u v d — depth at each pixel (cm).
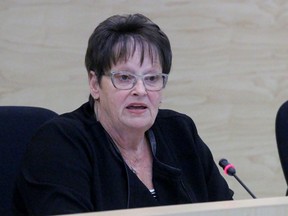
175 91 643
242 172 677
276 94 672
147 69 311
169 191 330
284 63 670
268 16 657
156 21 628
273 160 683
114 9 614
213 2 640
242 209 185
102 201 301
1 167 368
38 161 302
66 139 308
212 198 357
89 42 322
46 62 606
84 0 606
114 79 311
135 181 312
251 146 675
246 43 656
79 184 296
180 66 641
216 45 647
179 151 349
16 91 603
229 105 662
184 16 634
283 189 690
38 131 317
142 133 322
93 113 334
